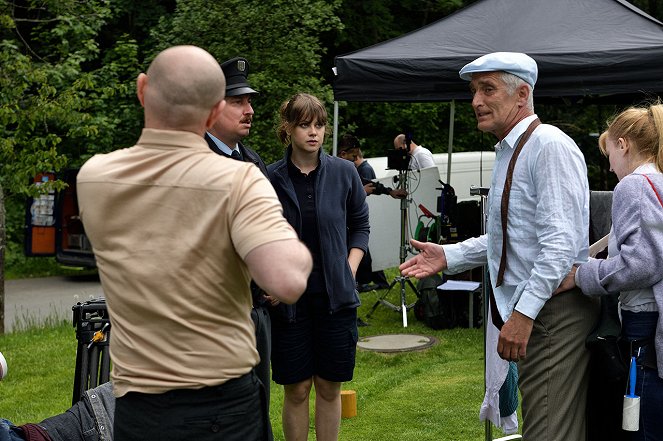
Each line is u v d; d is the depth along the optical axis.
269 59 12.46
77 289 12.81
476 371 6.34
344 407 5.25
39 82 9.41
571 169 2.99
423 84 6.94
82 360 3.51
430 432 4.91
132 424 2.14
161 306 2.09
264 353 3.62
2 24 9.80
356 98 7.10
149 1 17.28
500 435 4.82
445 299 8.02
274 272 1.95
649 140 3.07
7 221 16.06
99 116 14.37
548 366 3.12
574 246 2.96
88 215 2.16
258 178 2.08
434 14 19.72
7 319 10.29
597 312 3.15
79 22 10.88
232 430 2.15
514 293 3.10
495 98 3.11
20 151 9.65
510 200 3.10
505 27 7.09
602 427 3.19
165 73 2.10
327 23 13.04
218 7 12.52
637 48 6.29
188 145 2.11
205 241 2.06
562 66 6.43
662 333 2.93
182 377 2.10
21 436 3.03
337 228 4.03
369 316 8.52
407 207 8.41
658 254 2.90
